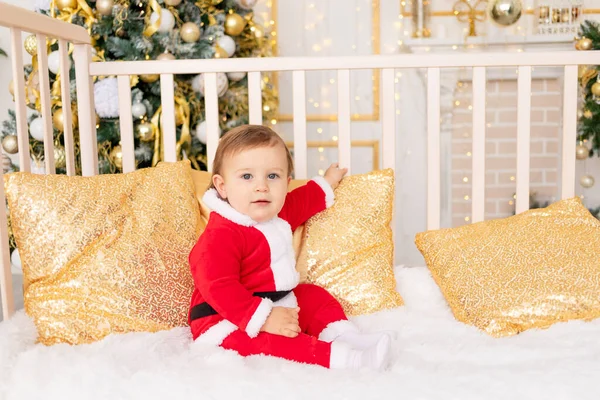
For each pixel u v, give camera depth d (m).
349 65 1.58
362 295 1.33
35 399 0.92
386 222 1.44
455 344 1.11
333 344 1.07
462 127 2.79
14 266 2.27
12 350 1.04
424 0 2.74
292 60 1.58
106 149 2.05
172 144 1.66
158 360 1.02
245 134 1.19
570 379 0.92
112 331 1.15
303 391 0.90
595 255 1.29
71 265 1.18
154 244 1.25
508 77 2.73
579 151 2.50
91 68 1.62
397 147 2.83
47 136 1.43
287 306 1.22
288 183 1.31
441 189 2.83
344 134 1.60
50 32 1.41
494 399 0.88
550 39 2.67
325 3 2.77
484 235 1.40
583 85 2.43
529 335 1.16
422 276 1.45
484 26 2.72
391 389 0.90
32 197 1.20
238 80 2.33
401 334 1.19
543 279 1.25
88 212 1.22
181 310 1.21
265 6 2.77
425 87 2.78
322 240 1.37
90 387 0.93
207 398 0.89
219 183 1.24
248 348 1.08
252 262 1.21
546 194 2.81
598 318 1.19
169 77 1.64
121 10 1.97
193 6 2.20
